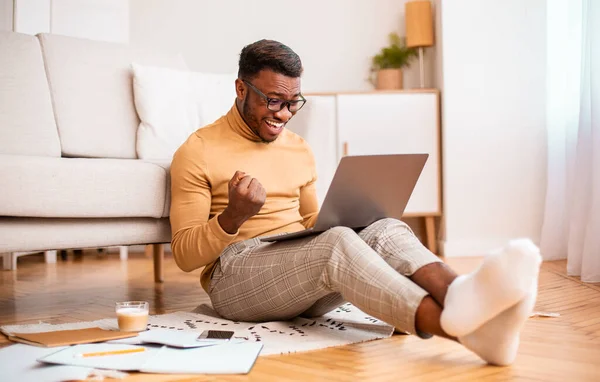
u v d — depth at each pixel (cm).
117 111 298
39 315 234
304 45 499
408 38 470
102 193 222
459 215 443
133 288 308
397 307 149
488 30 441
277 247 184
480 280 136
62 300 271
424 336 150
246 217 188
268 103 197
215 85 322
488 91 441
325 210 173
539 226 441
